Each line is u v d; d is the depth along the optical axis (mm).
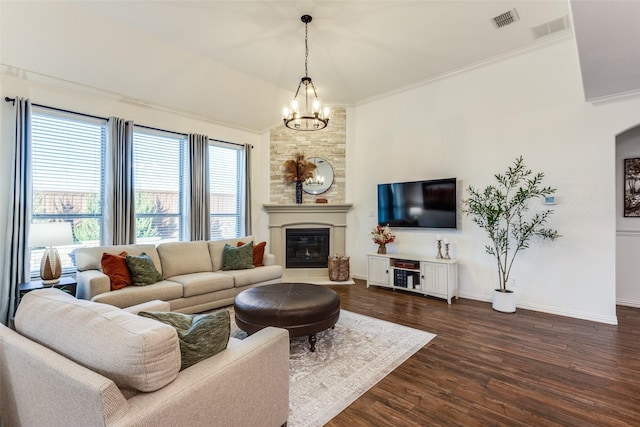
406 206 5141
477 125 4484
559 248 3830
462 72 4613
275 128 5992
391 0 3078
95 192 4047
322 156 6000
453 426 1860
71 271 3828
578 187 3699
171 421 1152
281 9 3201
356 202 5965
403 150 5309
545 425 1866
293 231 5984
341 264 5602
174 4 3092
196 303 3756
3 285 3277
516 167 4113
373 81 5000
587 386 2271
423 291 4656
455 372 2475
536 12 3279
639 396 2148
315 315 2799
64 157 3805
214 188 5469
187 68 4223
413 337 3150
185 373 1312
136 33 3553
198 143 5012
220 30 3559
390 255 5094
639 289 4188
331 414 1968
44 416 1238
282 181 5992
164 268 4059
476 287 4504
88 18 3229
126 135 4203
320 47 3965
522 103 4094
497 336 3174
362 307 4164
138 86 4137
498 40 3826
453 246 4727
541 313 3887
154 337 1181
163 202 4793
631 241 4238
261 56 4164
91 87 3863
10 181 3322
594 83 3107
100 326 1252
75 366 1157
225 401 1376
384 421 1904
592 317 3621
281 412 1737
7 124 3352
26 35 3131
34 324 1432
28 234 3373
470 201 4414
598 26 2139
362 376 2416
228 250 4578
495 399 2123
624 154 4305
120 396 1063
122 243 4105
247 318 2816
